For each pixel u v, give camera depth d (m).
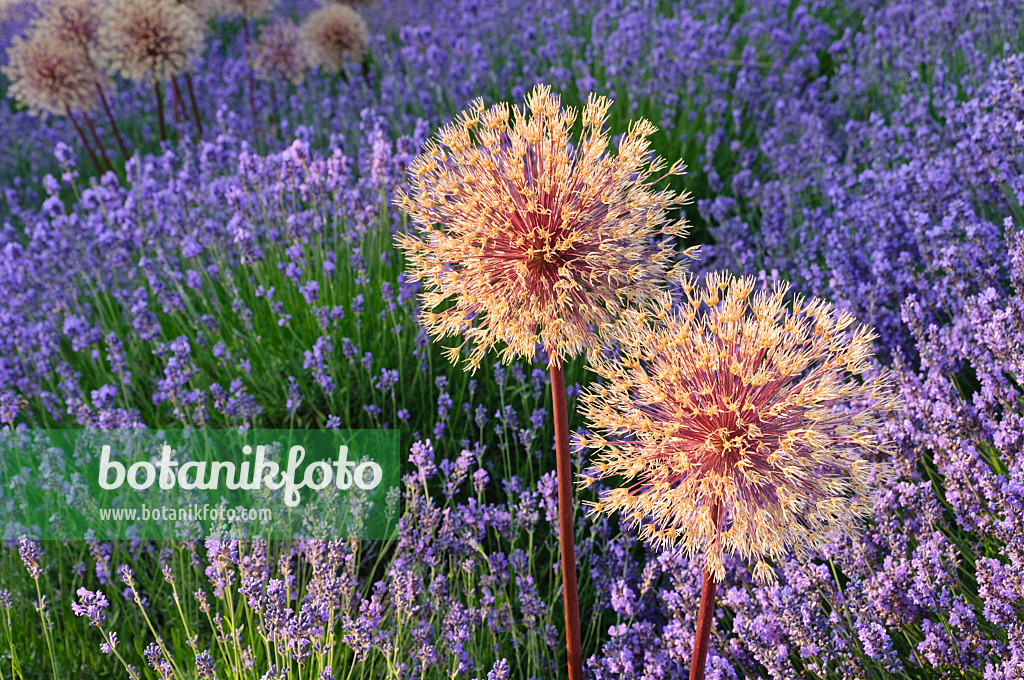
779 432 1.85
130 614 3.14
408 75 6.75
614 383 1.93
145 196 4.59
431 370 3.73
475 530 3.04
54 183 4.54
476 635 2.96
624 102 5.88
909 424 2.71
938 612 2.40
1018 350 2.67
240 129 6.62
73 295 4.50
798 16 6.95
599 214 1.98
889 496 2.58
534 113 1.93
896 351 3.06
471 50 6.64
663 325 1.95
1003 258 3.40
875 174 4.29
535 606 2.79
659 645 2.69
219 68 8.48
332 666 2.73
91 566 3.29
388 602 3.03
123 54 6.11
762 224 4.41
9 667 2.86
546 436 3.61
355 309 3.83
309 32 7.26
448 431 3.78
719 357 1.83
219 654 2.91
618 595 2.72
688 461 1.84
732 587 2.69
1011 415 2.56
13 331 3.96
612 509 1.94
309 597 2.76
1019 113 3.74
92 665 2.96
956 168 3.95
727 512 1.92
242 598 2.78
